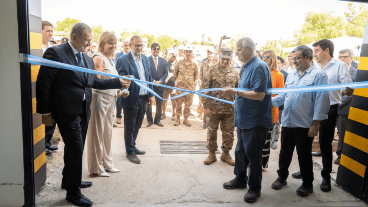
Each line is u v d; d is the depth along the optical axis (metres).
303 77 2.62
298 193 2.73
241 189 2.83
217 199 2.58
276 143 4.43
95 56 2.75
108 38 2.80
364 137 2.61
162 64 5.47
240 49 2.43
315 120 2.49
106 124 2.99
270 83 2.46
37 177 2.49
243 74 2.51
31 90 2.11
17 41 1.97
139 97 3.48
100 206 2.35
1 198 2.20
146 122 5.83
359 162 2.67
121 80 2.55
